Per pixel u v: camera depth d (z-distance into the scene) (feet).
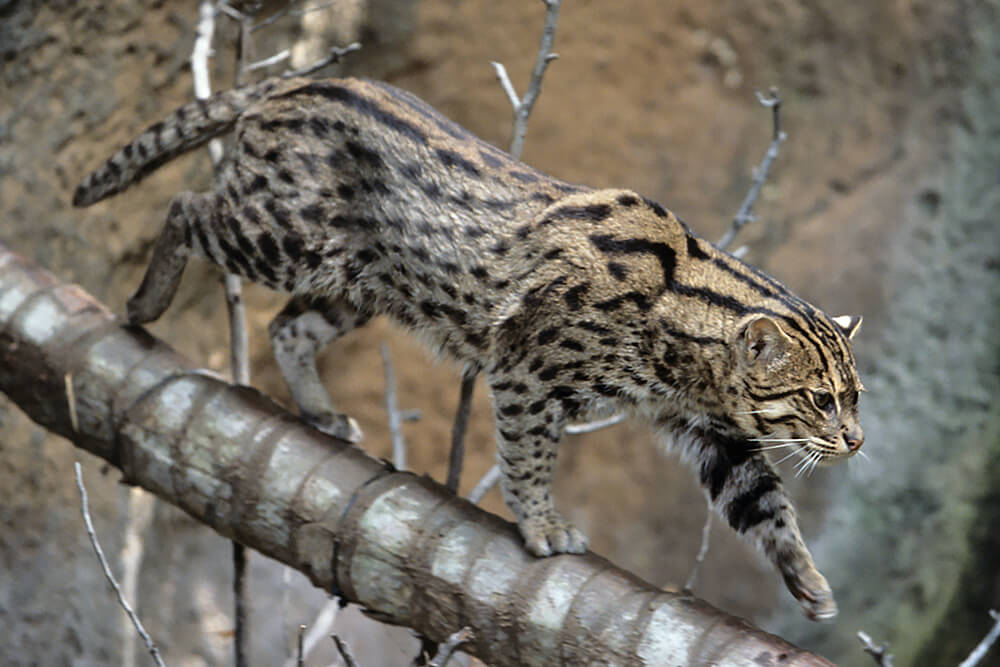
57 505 36.55
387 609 22.31
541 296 23.09
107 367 25.08
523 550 21.83
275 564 40.34
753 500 23.49
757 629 19.79
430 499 22.54
